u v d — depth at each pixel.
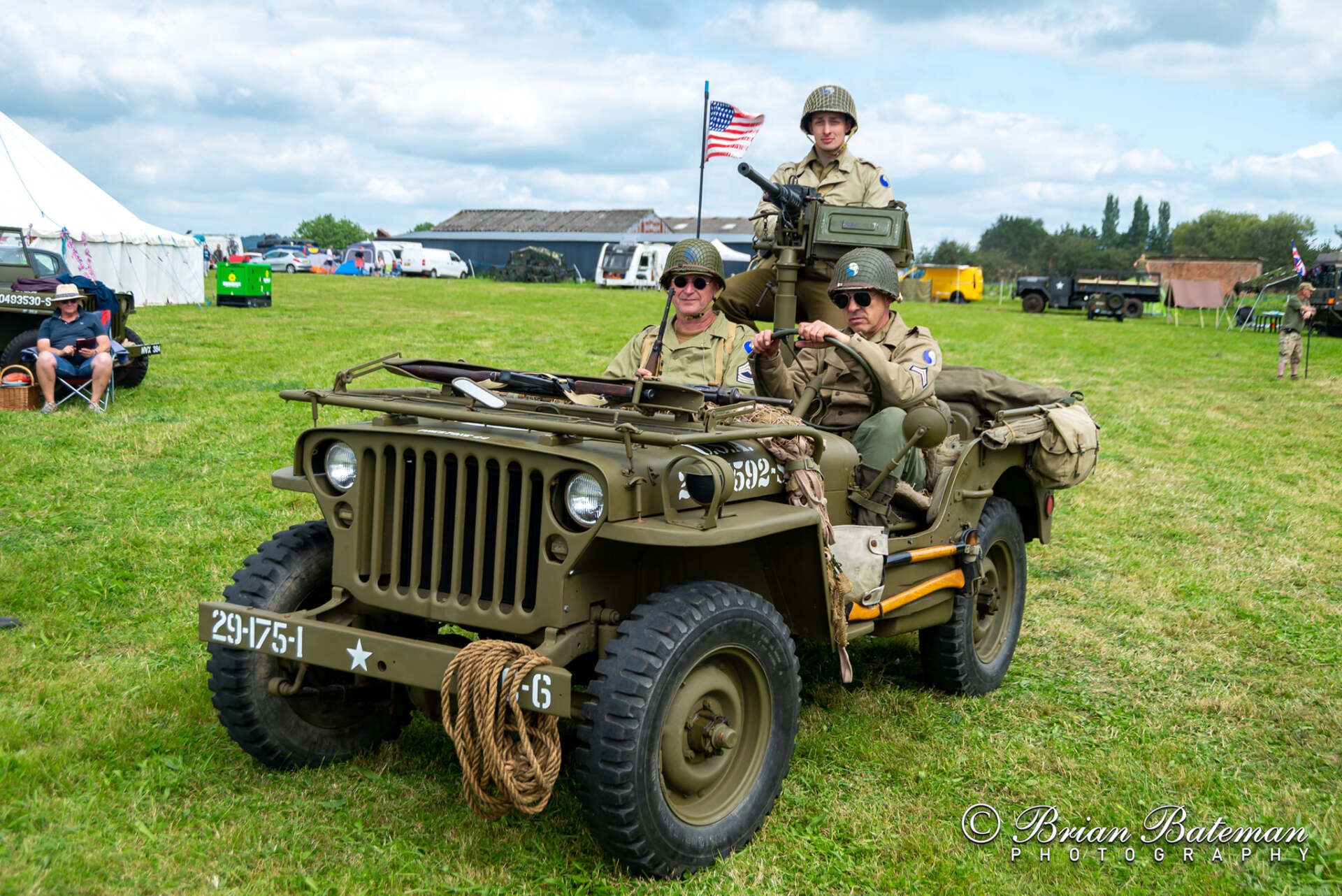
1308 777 4.10
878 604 3.86
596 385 4.06
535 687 2.92
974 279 51.25
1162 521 8.39
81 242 22.06
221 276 25.22
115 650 4.80
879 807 3.69
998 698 4.83
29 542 6.26
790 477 3.61
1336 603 6.40
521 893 3.06
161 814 3.36
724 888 3.14
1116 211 176.50
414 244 56.06
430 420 3.44
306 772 3.73
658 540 2.92
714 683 3.24
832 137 5.84
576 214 67.81
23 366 10.55
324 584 3.68
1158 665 5.28
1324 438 12.56
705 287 4.90
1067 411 5.12
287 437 9.48
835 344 4.30
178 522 6.79
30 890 2.88
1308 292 18.61
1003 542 4.99
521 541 3.09
